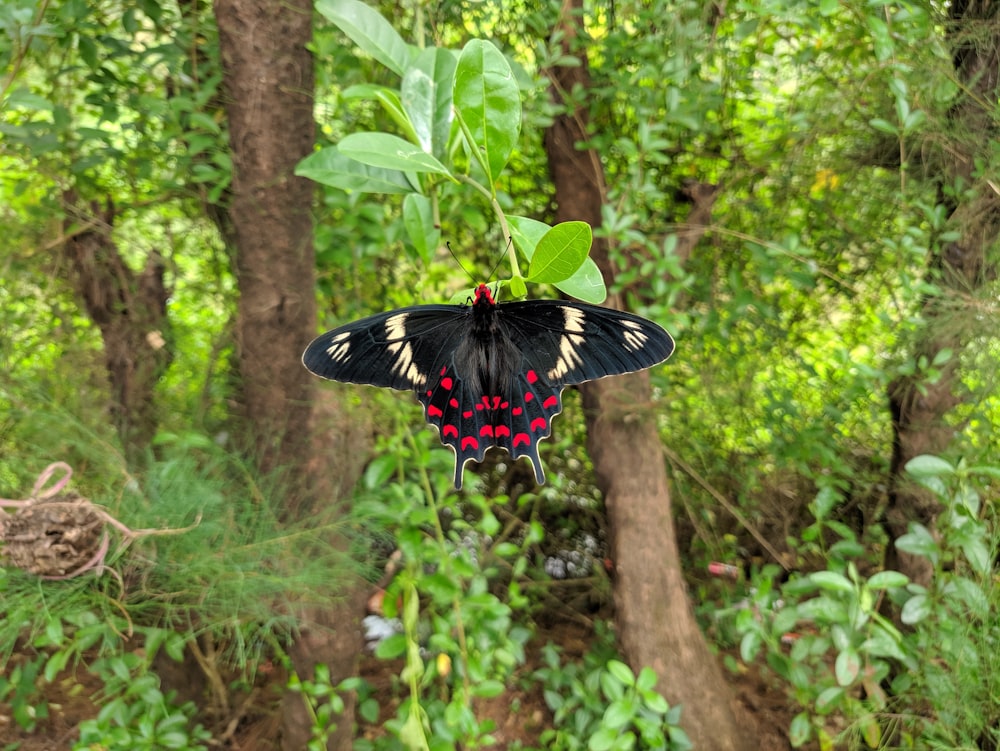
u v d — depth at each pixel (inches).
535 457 8.6
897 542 12.3
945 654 12.3
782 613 12.5
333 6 8.8
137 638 13.3
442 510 16.4
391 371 8.6
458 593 12.2
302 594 10.9
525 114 12.9
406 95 8.7
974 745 12.0
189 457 10.5
